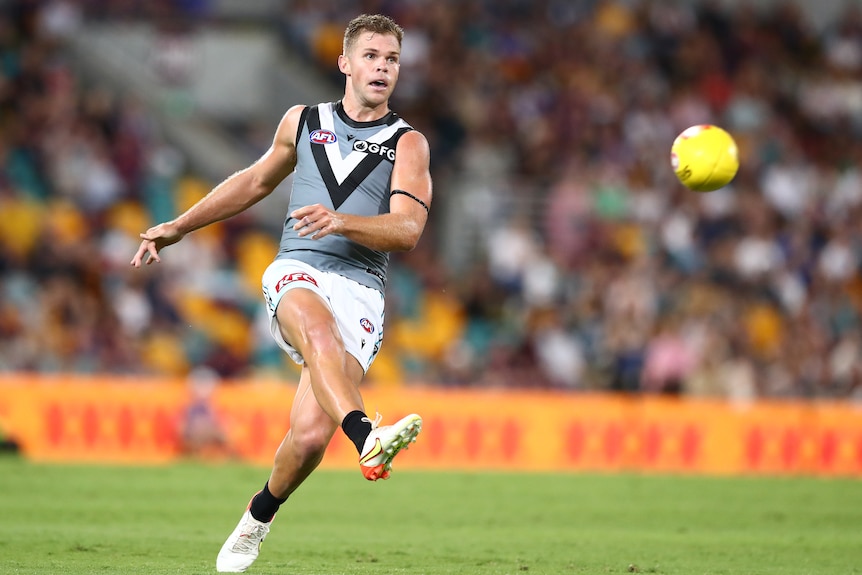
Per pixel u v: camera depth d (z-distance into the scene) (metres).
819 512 30.80
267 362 52.88
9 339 48.94
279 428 41.25
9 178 56.41
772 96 77.69
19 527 24.34
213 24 71.62
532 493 33.88
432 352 58.22
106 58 67.56
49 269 53.19
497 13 75.56
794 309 62.56
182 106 69.25
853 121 79.69
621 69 75.38
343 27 73.94
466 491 33.91
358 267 17.09
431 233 66.19
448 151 68.75
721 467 43.34
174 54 69.88
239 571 18.02
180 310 54.22
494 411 42.19
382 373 55.66
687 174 19.44
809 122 77.69
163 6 70.75
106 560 19.80
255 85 71.12
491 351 56.47
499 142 69.56
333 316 16.31
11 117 59.19
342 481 35.62
